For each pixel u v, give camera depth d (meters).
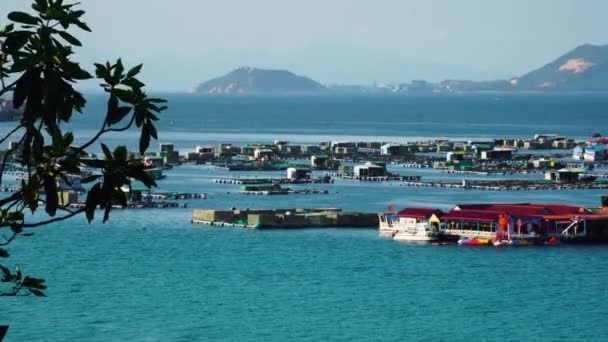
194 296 179.25
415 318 165.88
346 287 191.12
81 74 32.31
